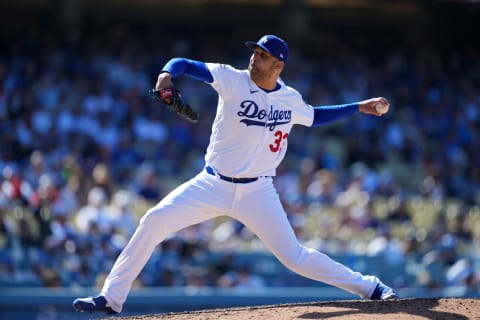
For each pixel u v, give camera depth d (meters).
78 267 39.62
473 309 20.14
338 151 58.94
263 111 19.36
